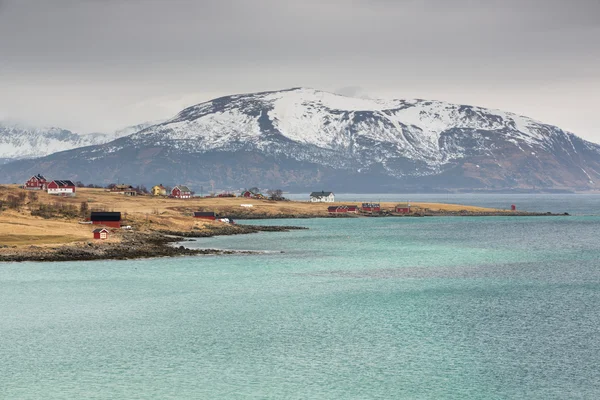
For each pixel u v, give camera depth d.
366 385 131.50
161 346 156.25
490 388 129.62
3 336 165.00
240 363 144.00
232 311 191.12
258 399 125.38
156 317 184.12
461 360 145.12
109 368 141.50
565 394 126.88
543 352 150.12
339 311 190.38
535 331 167.00
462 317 181.62
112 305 199.50
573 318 180.12
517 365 141.75
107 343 158.88
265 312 189.62
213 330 170.00
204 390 129.62
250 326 173.75
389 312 188.50
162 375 137.25
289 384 132.25
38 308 195.88
